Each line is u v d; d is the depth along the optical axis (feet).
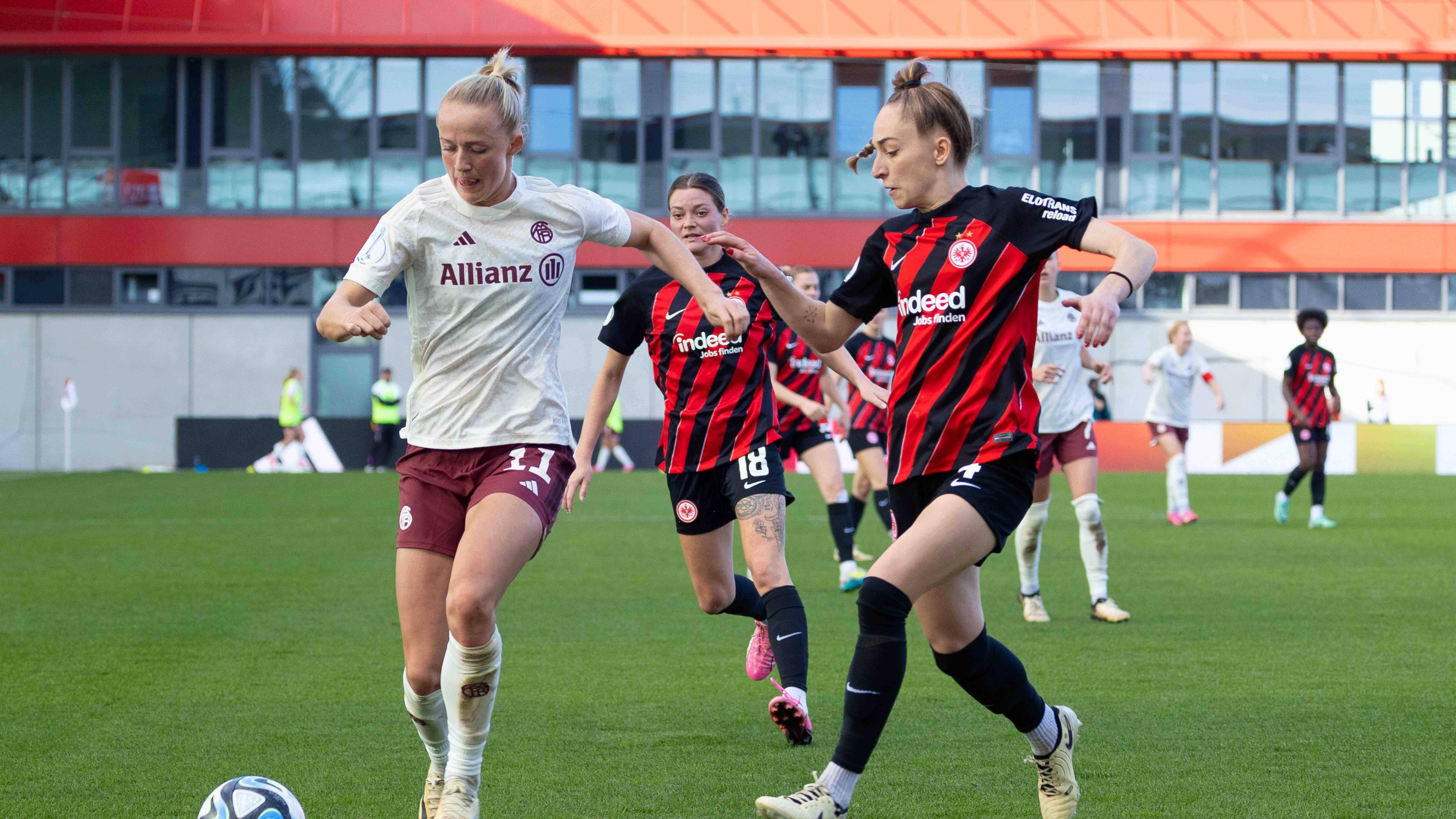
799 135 226.79
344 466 207.51
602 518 112.98
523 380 28.19
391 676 44.45
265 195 224.94
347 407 226.38
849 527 66.74
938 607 26.50
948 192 27.91
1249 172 229.66
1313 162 230.07
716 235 28.30
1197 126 228.63
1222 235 228.02
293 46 219.00
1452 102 230.07
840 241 225.56
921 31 223.10
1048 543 90.94
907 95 27.76
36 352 225.35
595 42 220.64
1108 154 227.81
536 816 28.94
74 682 43.50
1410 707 39.27
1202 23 225.15
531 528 27.14
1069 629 54.44
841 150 226.79
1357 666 45.98
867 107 226.79
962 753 34.14
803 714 34.65
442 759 28.76
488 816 28.91
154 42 217.36
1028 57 223.51
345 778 32.01
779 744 35.45
